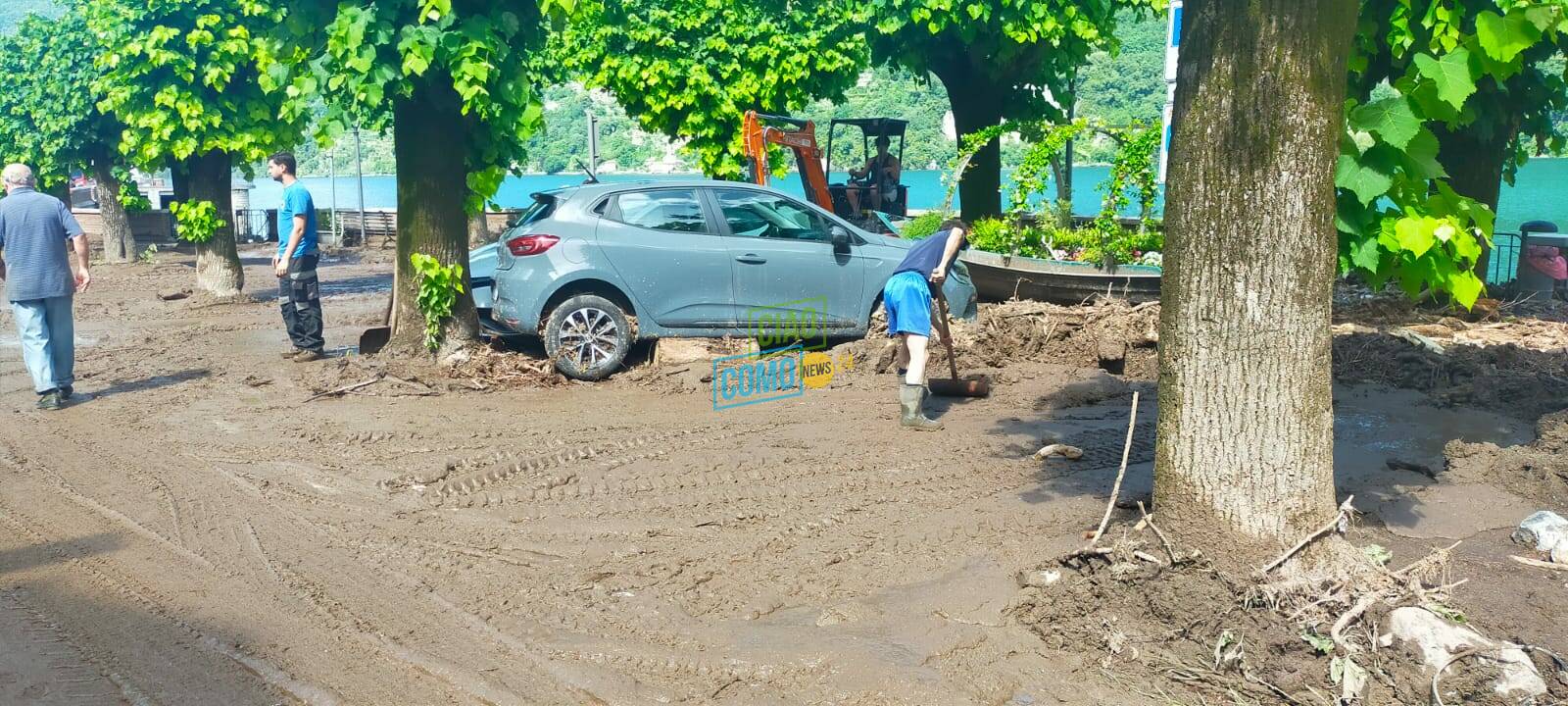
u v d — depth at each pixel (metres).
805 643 4.26
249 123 16.34
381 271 22.09
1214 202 4.22
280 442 7.48
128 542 5.47
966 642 4.25
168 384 9.54
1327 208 4.19
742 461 6.91
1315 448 4.29
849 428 7.77
